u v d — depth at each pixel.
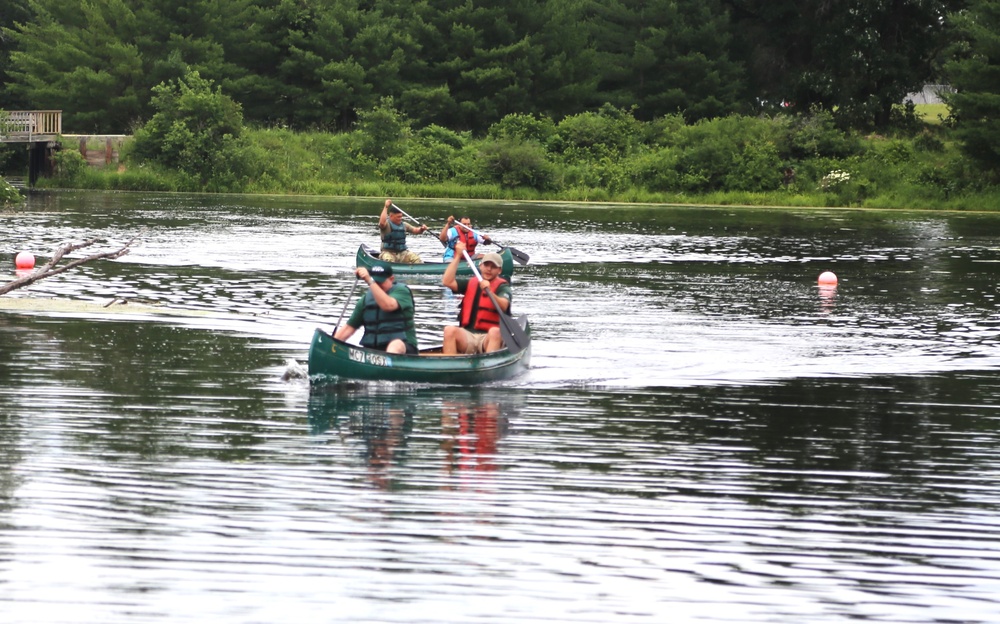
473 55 164.88
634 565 17.95
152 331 38.00
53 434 24.52
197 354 34.09
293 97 162.25
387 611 16.12
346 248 67.19
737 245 77.62
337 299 46.41
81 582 16.78
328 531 19.03
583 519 19.94
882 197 128.38
